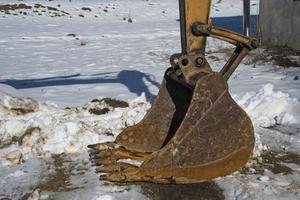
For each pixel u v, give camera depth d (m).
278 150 7.30
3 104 8.73
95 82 13.66
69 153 7.16
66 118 8.59
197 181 5.25
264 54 18.45
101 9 42.03
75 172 6.43
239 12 42.69
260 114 9.32
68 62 18.45
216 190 5.77
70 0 47.50
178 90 6.50
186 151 5.20
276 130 8.36
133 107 9.25
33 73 15.71
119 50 22.14
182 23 5.61
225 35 5.61
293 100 9.54
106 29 31.19
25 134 7.36
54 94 11.88
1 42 24.19
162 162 5.17
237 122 5.30
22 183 6.10
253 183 5.96
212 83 5.28
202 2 5.56
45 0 46.16
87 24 34.06
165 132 6.46
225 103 5.29
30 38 26.02
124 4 45.66
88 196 5.64
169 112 6.49
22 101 8.92
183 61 5.55
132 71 15.91
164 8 45.00
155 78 14.37
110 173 5.45
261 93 9.92
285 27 19.70
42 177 6.29
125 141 6.49
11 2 42.28
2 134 7.77
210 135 5.24
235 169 5.32
